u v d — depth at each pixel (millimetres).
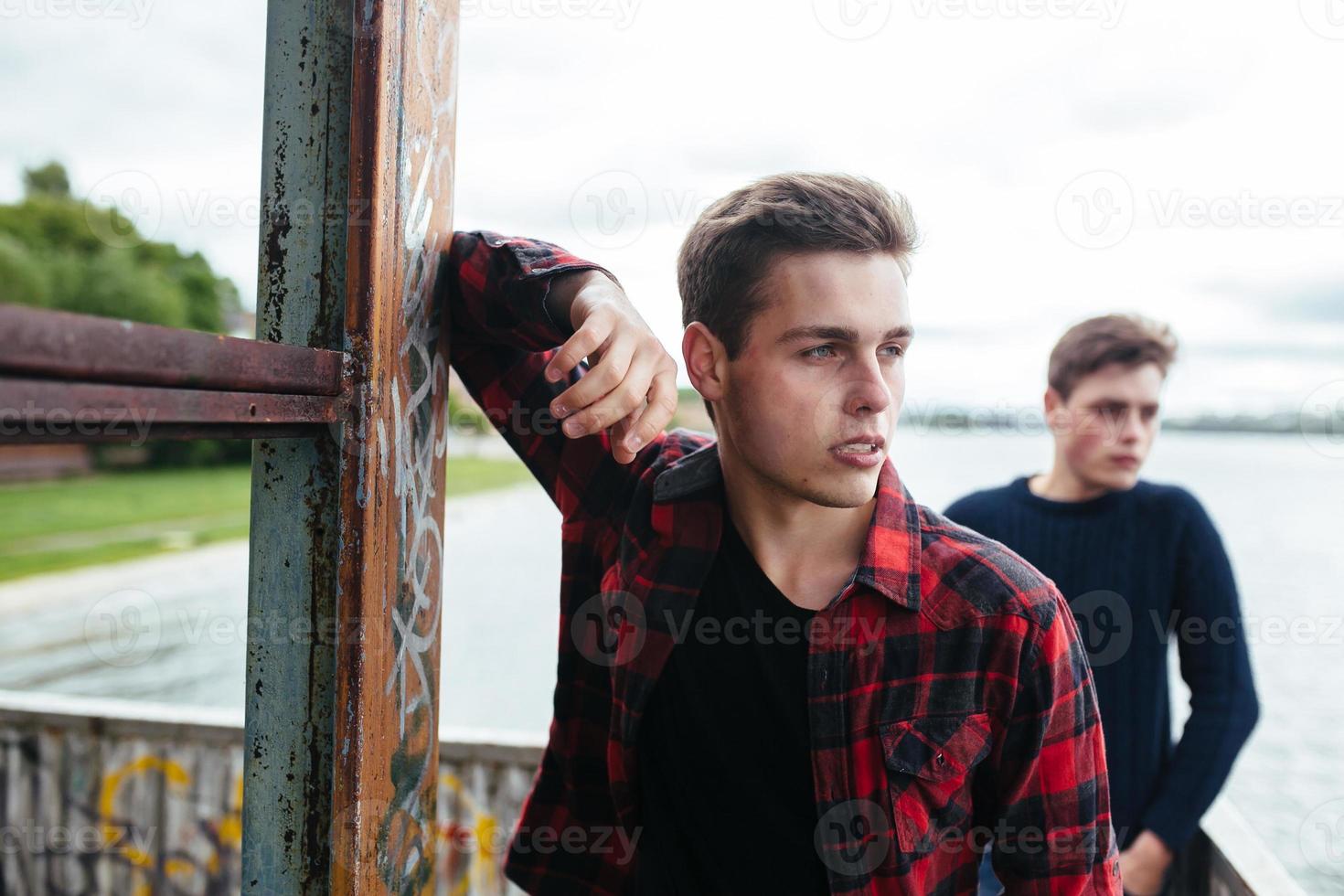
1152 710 1745
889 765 951
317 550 804
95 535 21328
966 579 956
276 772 827
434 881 1006
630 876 1220
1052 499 1896
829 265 886
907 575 964
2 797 2176
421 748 951
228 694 8211
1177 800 1654
